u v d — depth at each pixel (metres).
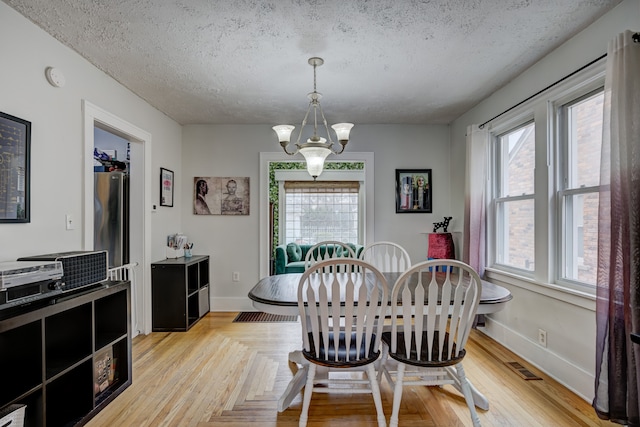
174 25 2.07
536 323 2.59
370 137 4.28
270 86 3.03
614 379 1.74
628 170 1.67
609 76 1.78
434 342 1.97
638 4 1.78
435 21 2.04
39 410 1.62
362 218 6.82
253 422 1.92
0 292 1.46
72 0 1.81
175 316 3.48
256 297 2.02
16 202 1.88
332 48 2.37
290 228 6.81
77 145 2.38
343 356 1.80
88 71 2.52
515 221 3.02
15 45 1.90
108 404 2.08
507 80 2.93
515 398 2.14
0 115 1.79
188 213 4.26
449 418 1.94
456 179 4.07
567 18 2.02
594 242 2.19
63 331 1.94
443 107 3.63
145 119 3.39
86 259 1.98
